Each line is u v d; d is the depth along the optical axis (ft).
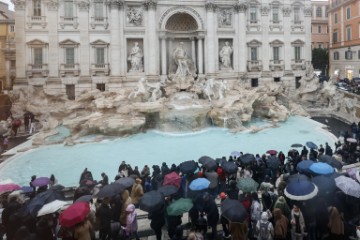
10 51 204.54
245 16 177.88
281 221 38.22
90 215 41.50
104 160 91.09
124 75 164.76
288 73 188.34
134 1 162.81
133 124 116.47
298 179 42.88
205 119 126.82
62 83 160.66
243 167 61.46
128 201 44.47
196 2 169.99
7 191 49.75
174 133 119.55
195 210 43.83
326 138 111.04
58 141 110.42
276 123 134.51
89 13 160.66
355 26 203.00
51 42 157.48
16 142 114.73
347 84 177.47
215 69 174.70
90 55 162.30
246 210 40.70
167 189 45.24
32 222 40.45
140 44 167.22
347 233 42.70
